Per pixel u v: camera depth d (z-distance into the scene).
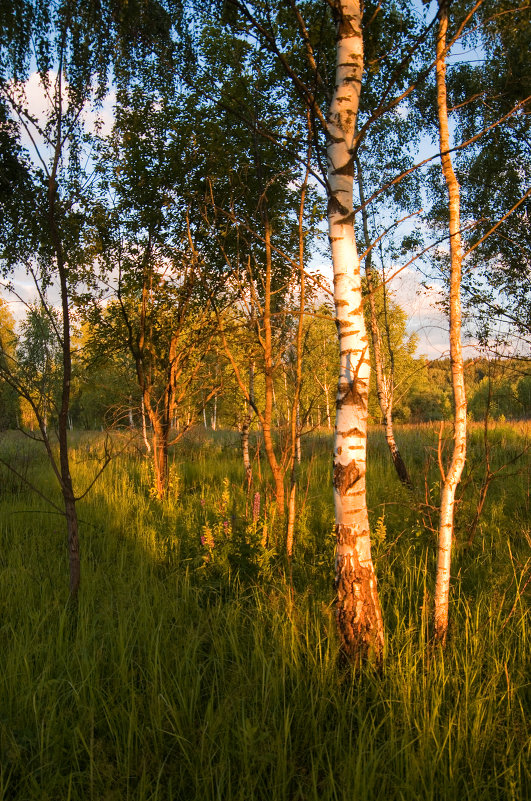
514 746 2.60
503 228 7.32
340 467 3.22
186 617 3.89
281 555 5.13
